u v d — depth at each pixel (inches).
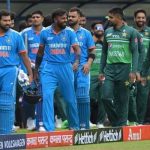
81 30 1449.3
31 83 1429.6
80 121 1444.4
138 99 1638.8
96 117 1739.7
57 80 1347.2
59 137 1215.6
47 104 1326.3
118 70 1459.2
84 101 1435.8
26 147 1178.0
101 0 2485.2
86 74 1427.2
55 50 1339.8
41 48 1359.5
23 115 1644.9
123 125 1489.9
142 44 1492.4
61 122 1679.4
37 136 1191.6
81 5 2497.5
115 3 2534.5
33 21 1546.5
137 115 1660.9
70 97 1354.6
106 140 1274.6
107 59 1470.2
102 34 1690.5
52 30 1339.8
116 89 1478.8
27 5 2399.1
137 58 1455.5
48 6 2466.8
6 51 1234.6
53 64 1339.8
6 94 1233.4
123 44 1454.2
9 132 1242.6
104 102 1470.2
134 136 1307.8
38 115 1542.8
